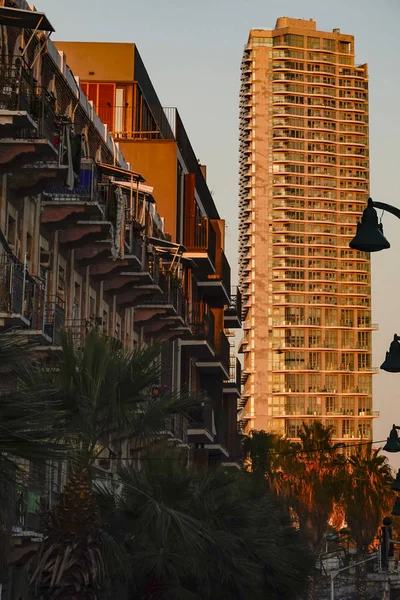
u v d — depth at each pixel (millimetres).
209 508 65938
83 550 53469
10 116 58688
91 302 94000
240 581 65500
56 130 66438
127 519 58250
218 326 160375
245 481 82438
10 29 67438
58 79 80938
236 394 178750
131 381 53750
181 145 140625
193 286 147250
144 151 134250
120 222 83062
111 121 137125
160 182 133875
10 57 65125
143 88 145375
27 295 61094
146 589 60781
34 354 35906
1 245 63062
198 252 140625
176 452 64000
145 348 55531
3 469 32219
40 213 75875
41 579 53500
